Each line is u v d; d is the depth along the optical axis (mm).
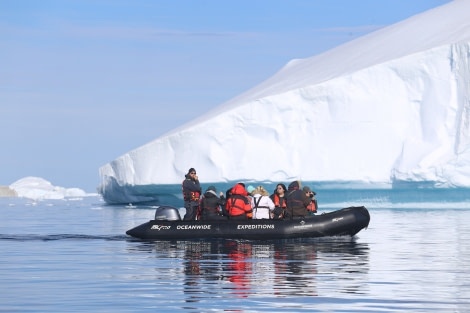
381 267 17234
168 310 11781
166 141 56969
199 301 12578
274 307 12047
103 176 69938
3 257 19812
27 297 12969
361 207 25562
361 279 15195
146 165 58500
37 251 21578
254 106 54688
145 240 25438
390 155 52969
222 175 54219
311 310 11812
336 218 24641
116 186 67000
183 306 12125
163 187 58656
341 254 20281
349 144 53719
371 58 59406
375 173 52875
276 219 24516
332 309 11883
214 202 25406
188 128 55969
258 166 53875
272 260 18750
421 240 25016
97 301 12578
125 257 19672
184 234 25094
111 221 40281
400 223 34594
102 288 14016
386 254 20266
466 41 51500
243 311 11727
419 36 60344
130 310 11773
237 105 59750
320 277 15469
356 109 53969
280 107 54500
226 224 24859
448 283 14664
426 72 53031
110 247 22828
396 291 13648
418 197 52531
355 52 64500
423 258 19219
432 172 49938
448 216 41312
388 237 26344
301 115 54500
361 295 13195
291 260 18750
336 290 13742
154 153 57875
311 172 53531
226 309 11883
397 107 53531
